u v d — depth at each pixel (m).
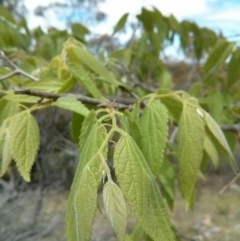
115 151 0.14
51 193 0.74
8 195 0.70
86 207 0.12
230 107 0.40
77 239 0.12
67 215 0.14
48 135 0.58
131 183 0.13
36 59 0.40
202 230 1.16
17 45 0.49
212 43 0.50
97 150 0.14
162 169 0.29
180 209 1.27
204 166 0.35
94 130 0.15
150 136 0.19
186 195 0.18
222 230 1.19
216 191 1.44
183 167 0.18
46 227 0.66
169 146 0.32
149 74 0.56
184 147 0.18
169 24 0.48
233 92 0.44
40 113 0.57
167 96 0.21
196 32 0.49
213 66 0.40
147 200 0.13
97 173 0.13
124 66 0.53
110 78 0.28
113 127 0.15
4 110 0.21
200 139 0.18
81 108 0.19
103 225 0.70
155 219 0.14
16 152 0.18
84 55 0.27
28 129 0.19
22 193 0.71
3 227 0.64
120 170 0.14
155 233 0.13
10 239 0.61
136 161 0.14
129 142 0.14
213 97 0.38
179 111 0.23
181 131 0.19
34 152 0.18
